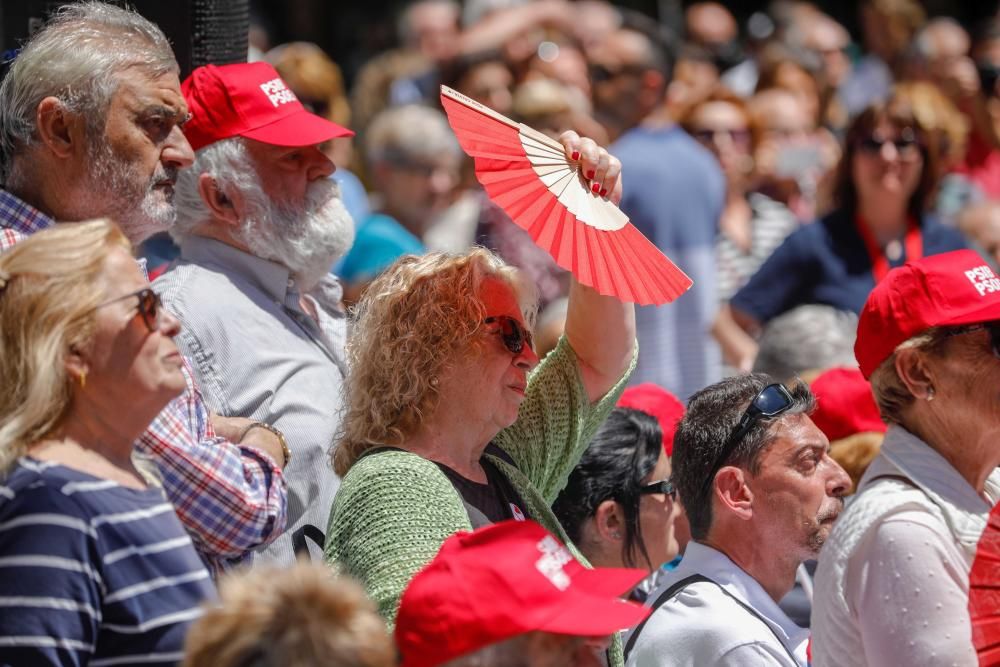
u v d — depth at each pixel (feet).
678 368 76.64
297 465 44.19
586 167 37.19
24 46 40.04
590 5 105.50
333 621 23.90
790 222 88.38
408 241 77.46
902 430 37.11
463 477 37.42
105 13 38.83
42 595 28.27
